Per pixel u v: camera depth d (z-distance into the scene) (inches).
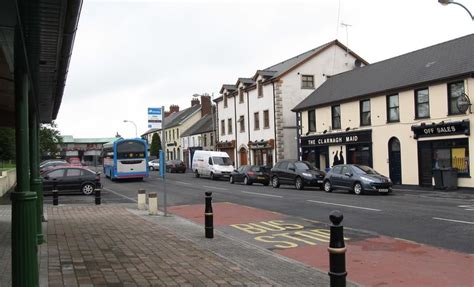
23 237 211.3
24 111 211.2
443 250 359.9
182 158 2691.9
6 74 344.5
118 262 317.1
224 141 1974.7
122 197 921.5
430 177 973.2
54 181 945.5
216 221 555.8
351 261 331.9
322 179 1026.7
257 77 1691.7
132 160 1462.8
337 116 1275.8
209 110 2763.3
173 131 2883.9
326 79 1637.6
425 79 976.3
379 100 1109.1
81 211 650.2
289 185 1163.9
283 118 1577.3
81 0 201.0
